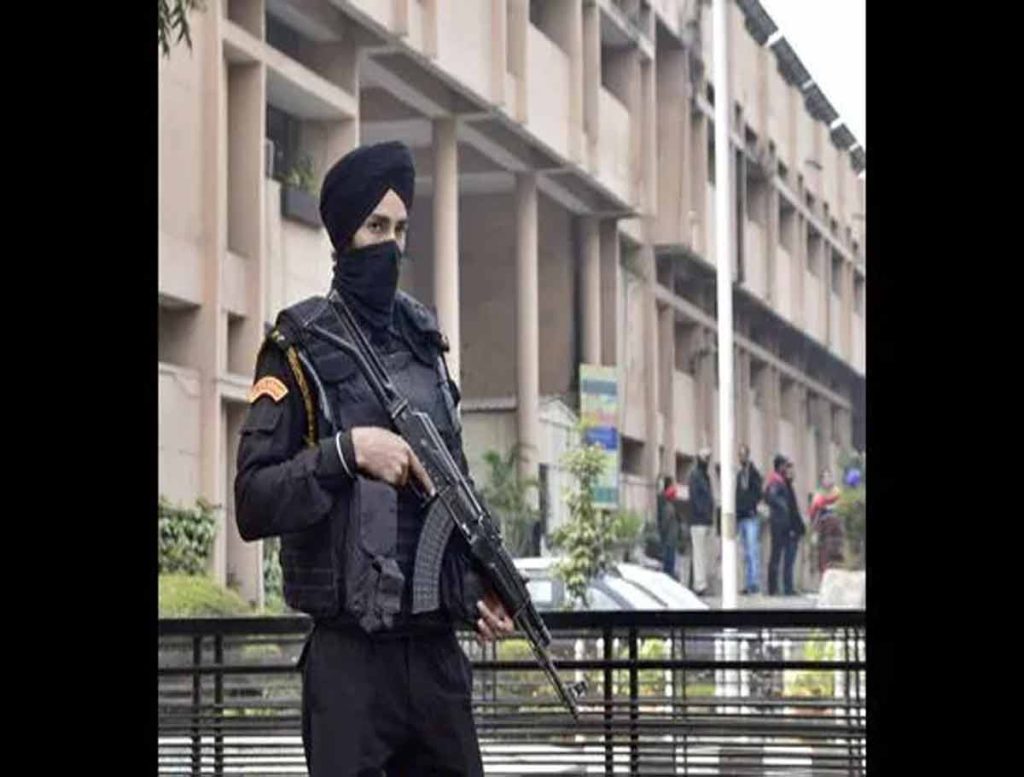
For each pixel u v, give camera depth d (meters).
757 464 26.22
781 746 6.92
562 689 4.87
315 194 18.75
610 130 24.09
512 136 21.72
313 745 4.70
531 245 21.88
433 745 4.77
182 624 7.36
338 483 4.60
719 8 25.88
